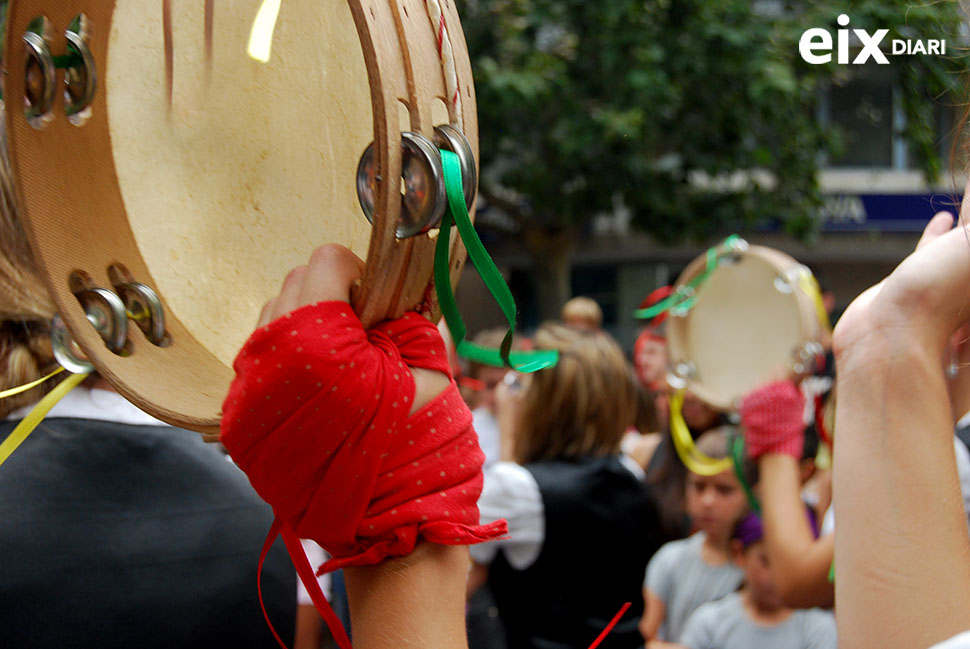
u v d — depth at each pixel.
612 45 6.00
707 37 5.94
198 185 0.79
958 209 0.73
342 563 0.64
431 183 0.62
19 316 0.99
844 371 0.64
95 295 0.77
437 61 0.66
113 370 0.76
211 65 0.79
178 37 0.79
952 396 0.68
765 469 1.53
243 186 0.78
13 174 0.78
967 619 0.57
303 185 0.76
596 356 2.02
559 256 8.15
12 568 0.92
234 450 0.63
